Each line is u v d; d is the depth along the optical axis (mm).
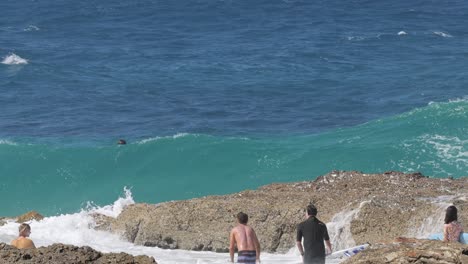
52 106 130250
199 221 65000
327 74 154625
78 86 145500
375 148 96062
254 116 122062
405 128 102312
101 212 74625
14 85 145750
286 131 111812
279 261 58406
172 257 60781
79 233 67375
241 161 95375
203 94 139125
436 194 65312
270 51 180625
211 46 188125
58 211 88750
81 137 110250
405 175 70875
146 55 177625
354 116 120125
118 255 45594
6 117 122438
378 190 67062
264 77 152875
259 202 65250
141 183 93188
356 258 41000
